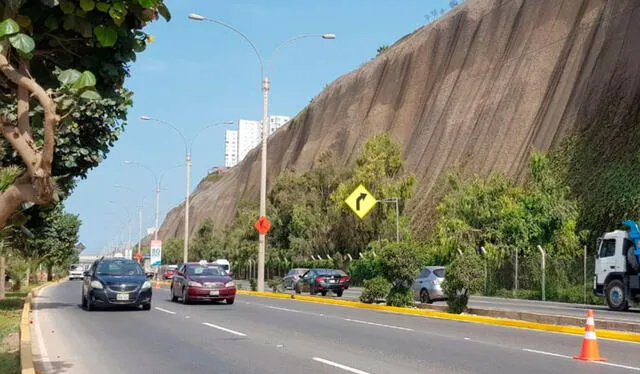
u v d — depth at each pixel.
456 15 74.94
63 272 103.25
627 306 25.86
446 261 45.53
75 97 5.87
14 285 42.69
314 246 63.34
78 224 69.38
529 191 45.28
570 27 57.72
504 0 67.88
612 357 12.14
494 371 10.46
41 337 15.16
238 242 78.06
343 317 20.42
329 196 63.97
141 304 22.67
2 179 10.09
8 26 5.12
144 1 5.54
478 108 63.34
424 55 77.12
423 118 71.69
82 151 18.47
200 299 25.77
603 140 45.22
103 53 6.40
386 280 25.83
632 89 45.88
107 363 11.45
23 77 5.53
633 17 50.06
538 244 40.81
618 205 40.25
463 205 45.88
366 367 10.80
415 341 14.29
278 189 72.69
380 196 56.19
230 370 10.62
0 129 5.70
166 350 12.95
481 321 19.38
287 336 15.18
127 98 8.30
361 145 78.75
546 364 11.19
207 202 134.00
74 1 5.68
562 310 25.73
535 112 56.03
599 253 27.33
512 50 63.41
